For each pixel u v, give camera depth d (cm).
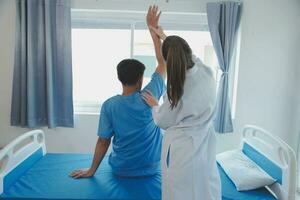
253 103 276
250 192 164
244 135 214
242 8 262
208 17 257
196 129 139
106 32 284
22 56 253
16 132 274
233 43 261
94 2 262
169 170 140
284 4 263
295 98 275
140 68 156
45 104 265
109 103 160
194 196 137
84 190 156
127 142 164
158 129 172
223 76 265
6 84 268
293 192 153
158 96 164
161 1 263
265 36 267
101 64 291
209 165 141
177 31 284
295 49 269
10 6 256
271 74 272
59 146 279
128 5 264
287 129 279
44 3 249
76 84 293
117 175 174
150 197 152
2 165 156
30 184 161
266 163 178
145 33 284
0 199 147
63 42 257
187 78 132
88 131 279
